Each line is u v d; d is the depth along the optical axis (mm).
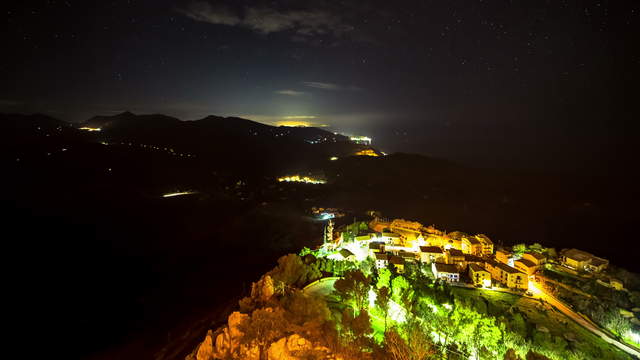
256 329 56531
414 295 80250
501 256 106812
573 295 89125
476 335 64125
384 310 70688
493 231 187500
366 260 103688
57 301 154875
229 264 184625
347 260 103625
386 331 62750
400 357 55750
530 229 189875
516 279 93000
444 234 126125
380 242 124438
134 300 154125
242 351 55062
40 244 195250
